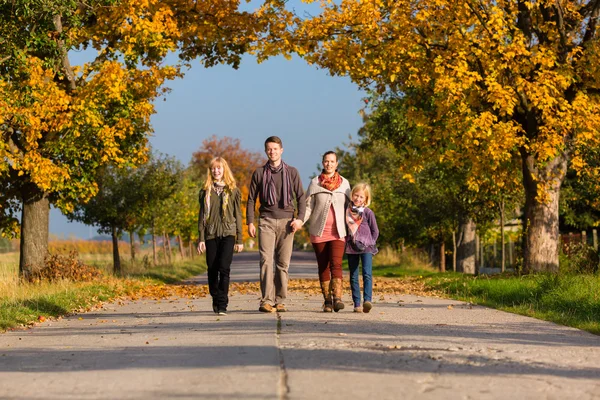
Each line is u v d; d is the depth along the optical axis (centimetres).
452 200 4678
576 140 3080
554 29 3197
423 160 3409
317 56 3281
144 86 3509
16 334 1515
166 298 2652
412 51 3111
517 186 3503
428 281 3525
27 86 3062
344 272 5784
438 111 3034
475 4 3066
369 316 1678
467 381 852
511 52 2950
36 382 904
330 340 1197
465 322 1577
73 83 3447
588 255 3603
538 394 790
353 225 1766
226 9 3584
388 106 4291
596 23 3234
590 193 4712
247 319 1622
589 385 845
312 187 1762
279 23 3384
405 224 5547
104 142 3344
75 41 3412
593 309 1783
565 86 2992
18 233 3722
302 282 3691
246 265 7425
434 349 1098
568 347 1170
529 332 1402
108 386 855
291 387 812
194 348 1145
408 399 755
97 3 3328
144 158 3747
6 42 2947
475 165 3075
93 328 1576
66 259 3503
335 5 3198
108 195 4984
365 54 3161
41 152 3344
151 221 6031
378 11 3116
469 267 5203
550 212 3359
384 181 6831
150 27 3331
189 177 9062
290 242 1781
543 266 3344
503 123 2952
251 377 875
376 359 998
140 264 5259
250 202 1777
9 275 3070
